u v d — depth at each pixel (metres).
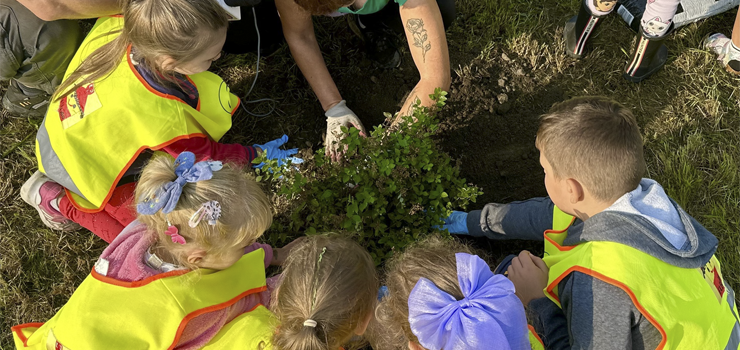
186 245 1.80
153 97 2.32
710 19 3.34
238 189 1.78
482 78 3.24
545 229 2.39
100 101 2.34
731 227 2.92
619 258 1.67
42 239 3.00
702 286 1.79
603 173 1.73
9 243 2.98
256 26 2.81
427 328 1.44
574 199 1.87
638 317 1.65
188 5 1.93
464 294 1.42
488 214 2.62
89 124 2.35
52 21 2.64
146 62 2.28
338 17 3.37
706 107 3.14
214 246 1.80
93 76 2.27
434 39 2.49
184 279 1.90
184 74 2.46
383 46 3.18
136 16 1.97
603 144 1.71
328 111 2.89
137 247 1.95
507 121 3.15
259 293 2.26
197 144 2.51
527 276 2.07
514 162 3.07
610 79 3.24
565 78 3.24
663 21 2.67
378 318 1.81
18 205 3.06
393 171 2.29
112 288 1.90
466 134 3.13
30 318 2.88
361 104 3.25
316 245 1.78
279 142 2.98
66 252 2.99
